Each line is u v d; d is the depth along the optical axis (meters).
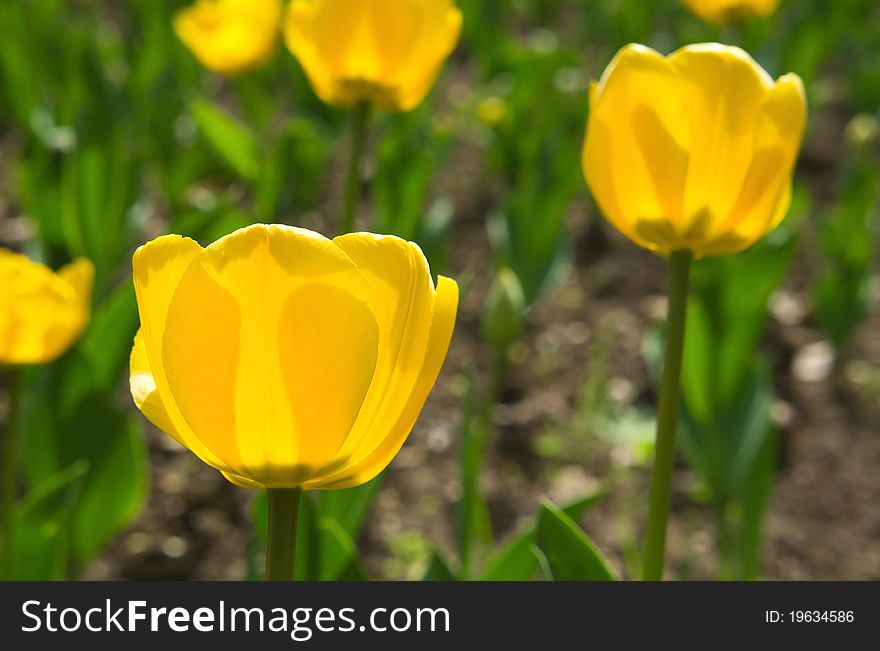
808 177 2.50
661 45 3.11
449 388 1.72
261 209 1.68
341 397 0.77
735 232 0.88
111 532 1.12
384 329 0.77
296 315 0.76
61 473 1.11
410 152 1.64
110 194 1.44
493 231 1.87
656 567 0.90
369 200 2.32
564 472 1.51
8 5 2.62
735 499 1.14
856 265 1.67
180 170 1.91
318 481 0.78
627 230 0.89
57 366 1.10
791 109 0.87
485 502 1.44
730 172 0.87
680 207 0.88
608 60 2.82
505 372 1.76
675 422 0.89
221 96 2.94
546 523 0.91
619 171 0.88
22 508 1.02
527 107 2.18
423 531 1.37
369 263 0.77
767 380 1.23
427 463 1.53
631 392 1.72
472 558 1.29
